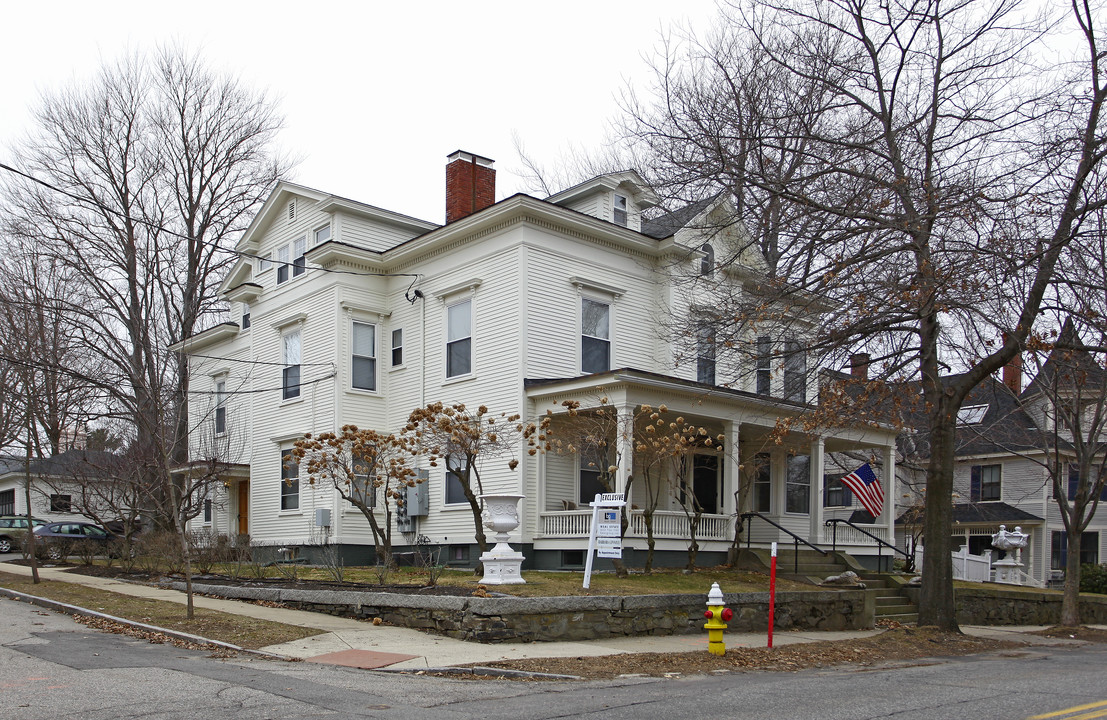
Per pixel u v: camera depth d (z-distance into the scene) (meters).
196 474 26.52
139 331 30.41
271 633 13.51
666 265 25.53
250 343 30.34
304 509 26.36
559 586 16.16
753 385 25.97
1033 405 31.83
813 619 17.95
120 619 14.36
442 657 12.01
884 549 27.31
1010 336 15.75
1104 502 36.44
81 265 35.44
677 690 10.14
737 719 8.26
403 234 28.06
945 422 17.47
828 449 28.23
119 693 9.13
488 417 22.84
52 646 12.12
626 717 8.37
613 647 13.61
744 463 22.95
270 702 8.85
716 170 17.25
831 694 9.88
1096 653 16.02
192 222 38.75
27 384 27.02
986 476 37.91
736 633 16.31
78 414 31.03
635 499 24.00
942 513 17.45
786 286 17.12
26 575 21.47
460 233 24.12
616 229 24.38
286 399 27.81
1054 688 10.54
